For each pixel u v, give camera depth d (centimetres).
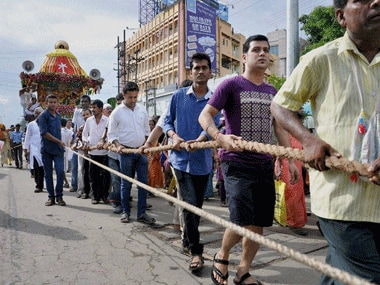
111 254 359
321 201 158
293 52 743
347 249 152
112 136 483
